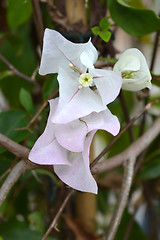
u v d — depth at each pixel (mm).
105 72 270
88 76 272
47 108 357
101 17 344
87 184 276
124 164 328
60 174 280
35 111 392
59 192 407
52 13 339
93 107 271
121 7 323
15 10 421
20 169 303
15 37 437
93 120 274
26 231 378
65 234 422
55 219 303
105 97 272
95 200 415
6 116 356
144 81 288
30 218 443
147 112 411
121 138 442
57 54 279
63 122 263
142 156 387
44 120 372
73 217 407
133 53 287
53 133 277
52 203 413
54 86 362
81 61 269
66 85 274
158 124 341
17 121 356
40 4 366
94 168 314
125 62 287
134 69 283
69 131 272
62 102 268
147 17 322
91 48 278
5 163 365
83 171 278
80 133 270
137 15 323
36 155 273
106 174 442
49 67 283
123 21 329
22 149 302
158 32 371
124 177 323
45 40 275
